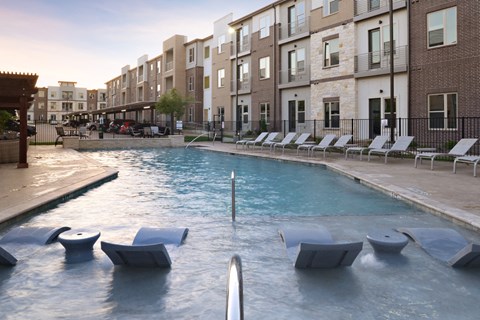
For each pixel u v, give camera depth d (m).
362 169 11.73
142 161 16.83
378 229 5.49
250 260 4.21
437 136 17.98
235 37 34.00
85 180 9.48
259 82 30.80
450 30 17.39
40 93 103.81
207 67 41.34
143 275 3.83
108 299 3.32
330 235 4.75
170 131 34.09
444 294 3.38
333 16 23.36
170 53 47.72
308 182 10.53
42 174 10.48
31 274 3.87
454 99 17.45
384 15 20.34
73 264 4.12
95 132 42.62
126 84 64.38
